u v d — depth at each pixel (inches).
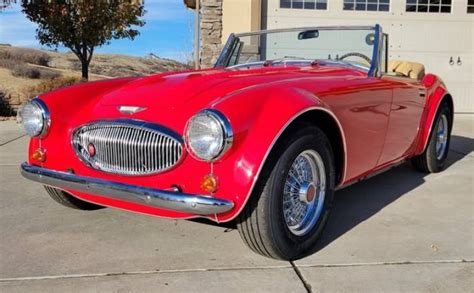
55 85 452.1
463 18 369.1
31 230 125.2
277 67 143.9
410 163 204.2
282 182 98.7
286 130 99.2
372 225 130.0
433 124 180.2
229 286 94.6
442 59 372.5
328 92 113.0
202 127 91.0
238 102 95.3
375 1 358.9
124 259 107.4
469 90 378.9
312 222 110.4
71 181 108.8
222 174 93.0
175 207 94.3
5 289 92.9
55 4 504.4
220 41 350.9
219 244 116.1
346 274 100.0
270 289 93.5
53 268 102.5
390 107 140.6
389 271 101.4
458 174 190.4
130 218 134.6
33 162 119.7
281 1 351.6
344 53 153.6
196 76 121.3
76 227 127.6
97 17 518.6
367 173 137.1
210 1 346.9
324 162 110.7
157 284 95.3
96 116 110.0
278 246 101.2
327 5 354.6
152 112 103.1
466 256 109.3
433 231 125.6
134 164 101.8
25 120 117.9
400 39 366.9
